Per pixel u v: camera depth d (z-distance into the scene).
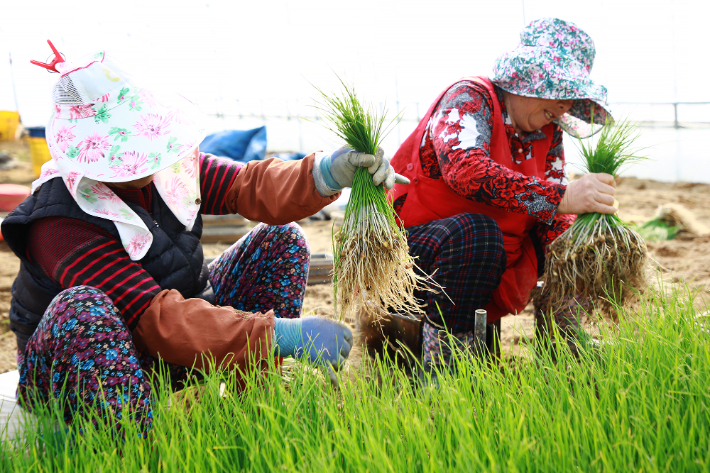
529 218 2.74
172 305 1.79
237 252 2.39
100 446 1.55
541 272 2.85
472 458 1.39
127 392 1.63
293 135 17.92
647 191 9.26
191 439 1.56
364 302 2.08
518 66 2.50
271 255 2.32
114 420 1.57
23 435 1.65
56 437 1.61
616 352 1.97
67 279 1.76
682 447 1.44
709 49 10.36
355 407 1.74
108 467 1.44
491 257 2.38
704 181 9.98
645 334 2.06
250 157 5.91
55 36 17.09
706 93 10.48
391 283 2.07
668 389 1.76
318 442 1.57
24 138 16.08
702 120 10.57
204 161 2.21
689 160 10.16
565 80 2.44
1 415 1.98
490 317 2.69
